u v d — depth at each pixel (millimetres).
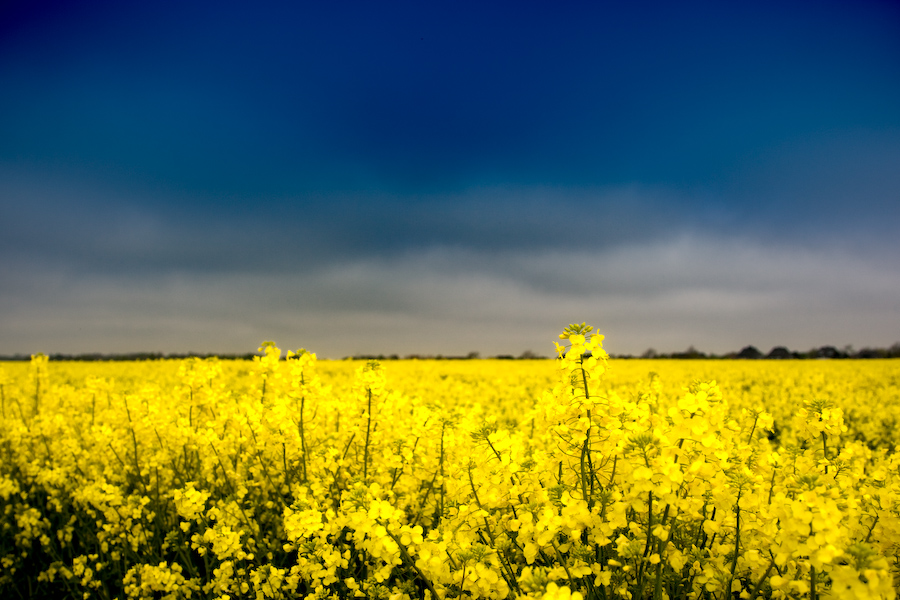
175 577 3232
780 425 7906
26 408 7074
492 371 18406
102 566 3943
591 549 2141
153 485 4598
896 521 2260
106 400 6691
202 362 4754
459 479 2867
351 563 3154
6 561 4246
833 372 16516
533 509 2297
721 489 2146
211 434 4125
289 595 3111
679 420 1967
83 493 4168
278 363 4082
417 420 3480
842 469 2732
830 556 1650
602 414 2334
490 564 2186
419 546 2145
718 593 2297
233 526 3639
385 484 3684
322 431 4207
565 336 2492
